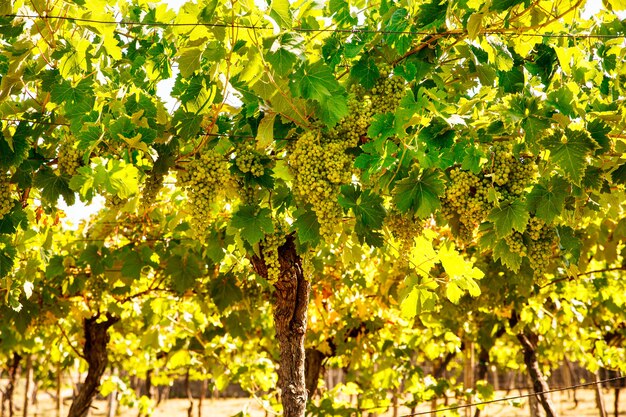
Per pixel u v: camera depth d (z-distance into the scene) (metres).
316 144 3.93
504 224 3.86
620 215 7.25
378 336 8.91
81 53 4.08
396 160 3.85
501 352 13.08
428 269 4.74
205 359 10.12
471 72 4.62
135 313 9.34
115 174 3.78
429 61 4.27
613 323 11.77
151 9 4.95
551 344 10.84
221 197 4.47
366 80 4.15
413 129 3.82
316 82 3.77
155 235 7.52
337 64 4.39
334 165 3.78
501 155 3.88
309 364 8.65
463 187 3.92
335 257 7.70
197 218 4.06
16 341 10.09
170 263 7.02
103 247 7.15
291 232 4.61
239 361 11.24
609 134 3.93
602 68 4.79
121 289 7.58
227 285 7.35
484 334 9.59
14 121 4.09
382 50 4.33
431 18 3.96
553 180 3.90
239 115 4.32
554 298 8.54
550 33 4.39
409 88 4.18
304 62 3.78
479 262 7.47
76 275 7.71
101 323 8.09
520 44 4.43
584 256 7.26
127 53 4.88
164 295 8.38
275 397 10.74
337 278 8.00
